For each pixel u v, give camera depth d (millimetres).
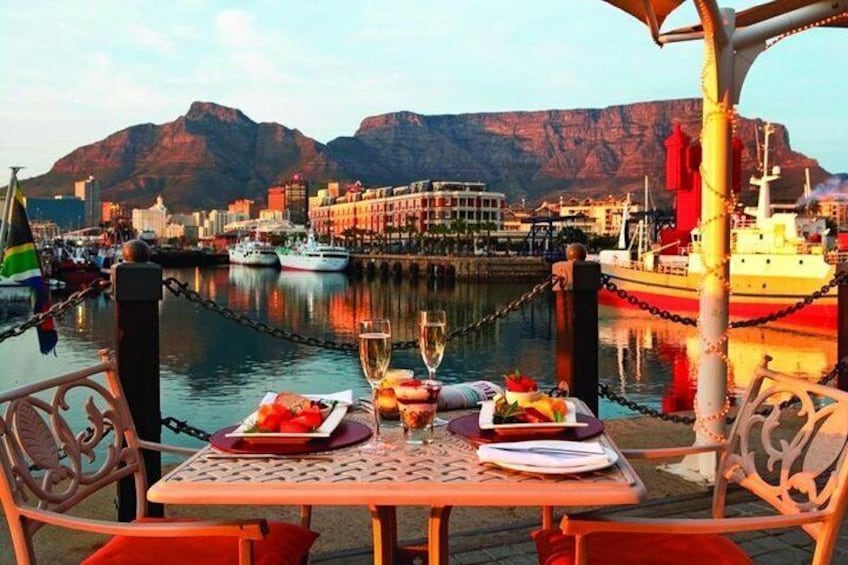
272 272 120500
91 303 56906
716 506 2703
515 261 91312
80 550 3584
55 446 2387
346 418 2652
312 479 1939
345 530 3834
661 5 4051
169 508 4133
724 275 4504
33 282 13461
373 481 1919
